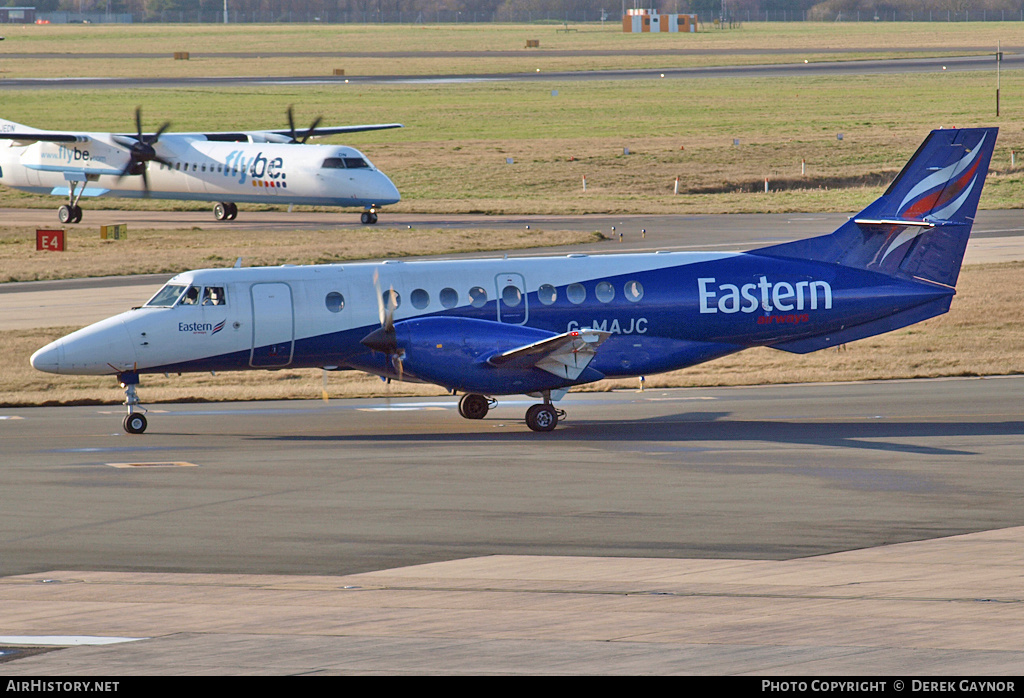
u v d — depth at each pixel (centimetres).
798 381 12406
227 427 10050
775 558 5759
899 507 6856
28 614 4831
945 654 4131
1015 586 5150
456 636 4469
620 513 6744
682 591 5153
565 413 10231
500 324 9850
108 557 5847
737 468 8050
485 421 10275
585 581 5359
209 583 5362
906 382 12194
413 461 8375
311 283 9962
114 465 8244
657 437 9356
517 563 5712
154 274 19550
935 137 10475
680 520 6569
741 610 4812
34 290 18138
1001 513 6688
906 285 10625
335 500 7106
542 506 6925
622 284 10275
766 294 10400
